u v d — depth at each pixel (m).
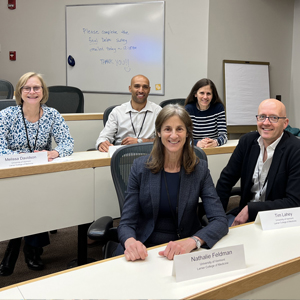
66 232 3.00
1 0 5.23
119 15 4.79
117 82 4.95
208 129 2.84
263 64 4.80
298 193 1.72
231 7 4.46
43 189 1.99
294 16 4.98
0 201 1.88
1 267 2.23
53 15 5.11
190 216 1.55
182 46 4.52
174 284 1.07
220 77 4.53
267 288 1.17
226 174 2.05
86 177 2.12
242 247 1.17
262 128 1.82
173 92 4.66
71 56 5.10
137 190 1.55
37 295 1.01
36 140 2.23
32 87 2.12
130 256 1.22
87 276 1.11
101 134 2.96
